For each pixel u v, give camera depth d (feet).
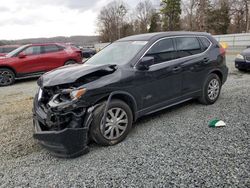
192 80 16.20
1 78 32.22
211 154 10.65
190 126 13.98
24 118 17.44
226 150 10.89
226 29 177.78
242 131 12.75
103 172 9.94
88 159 11.04
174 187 8.66
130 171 9.86
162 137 12.77
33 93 26.32
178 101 15.70
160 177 9.30
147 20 262.67
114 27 263.49
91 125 11.58
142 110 13.70
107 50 16.03
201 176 9.14
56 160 11.23
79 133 10.80
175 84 15.16
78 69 12.53
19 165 10.98
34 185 9.45
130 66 13.19
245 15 165.37
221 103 17.93
